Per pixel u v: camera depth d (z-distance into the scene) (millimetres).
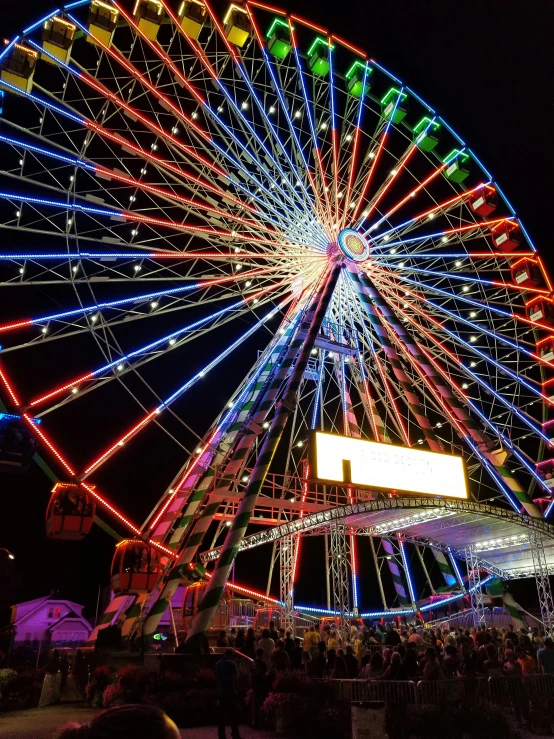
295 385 22516
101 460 21609
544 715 11930
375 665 13469
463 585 32750
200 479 23750
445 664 13438
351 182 29203
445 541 27344
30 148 21594
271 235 27859
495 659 14352
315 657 15039
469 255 30266
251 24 26766
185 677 15344
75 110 22500
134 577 21750
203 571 24703
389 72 30062
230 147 26969
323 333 28844
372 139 30016
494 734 10883
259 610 28625
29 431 19156
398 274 29641
